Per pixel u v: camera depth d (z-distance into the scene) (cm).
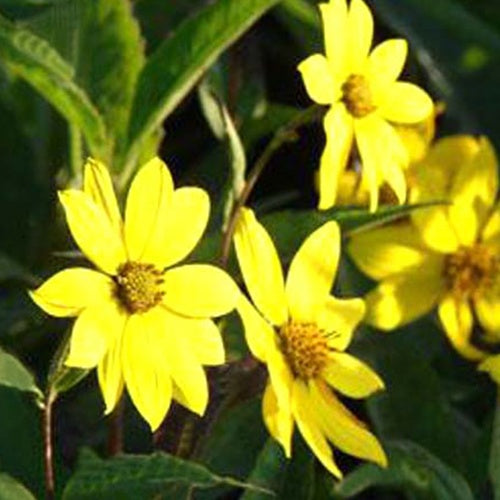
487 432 79
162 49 77
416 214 81
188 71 76
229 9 76
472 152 81
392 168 76
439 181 81
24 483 73
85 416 79
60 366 68
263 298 72
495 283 81
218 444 75
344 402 82
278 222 75
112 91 77
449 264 81
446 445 79
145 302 69
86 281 69
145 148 78
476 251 81
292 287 73
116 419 74
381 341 81
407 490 76
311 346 72
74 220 68
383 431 79
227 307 70
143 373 69
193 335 70
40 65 75
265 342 71
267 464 73
